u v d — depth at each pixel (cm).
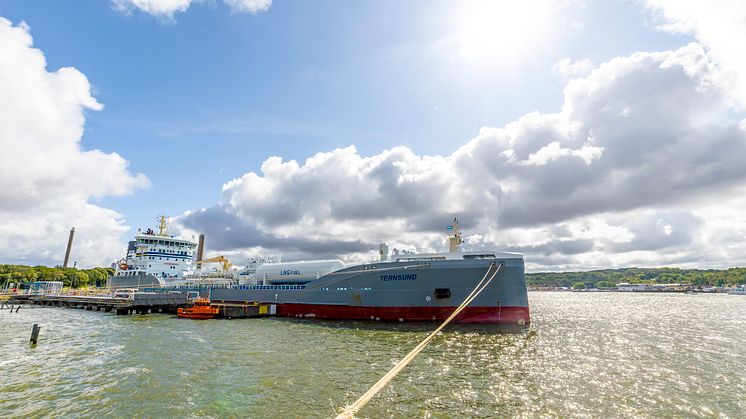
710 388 1966
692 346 3269
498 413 1584
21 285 14275
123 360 2481
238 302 5594
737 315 6831
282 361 2412
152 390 1855
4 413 1584
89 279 17512
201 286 6394
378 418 1512
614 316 6631
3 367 2336
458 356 2550
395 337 3241
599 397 1806
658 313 7412
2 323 4744
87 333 3731
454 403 1688
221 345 2953
